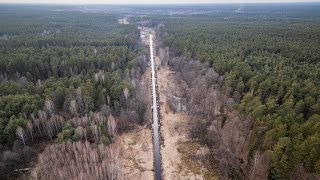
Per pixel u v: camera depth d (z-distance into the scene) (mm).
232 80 98500
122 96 96688
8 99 82312
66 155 66438
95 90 95750
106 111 87938
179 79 132625
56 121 80500
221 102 95688
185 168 71125
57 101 90875
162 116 97500
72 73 116750
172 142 82000
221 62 117000
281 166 57281
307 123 62750
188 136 84688
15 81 108188
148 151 78125
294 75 97000
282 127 62656
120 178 66812
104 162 65312
